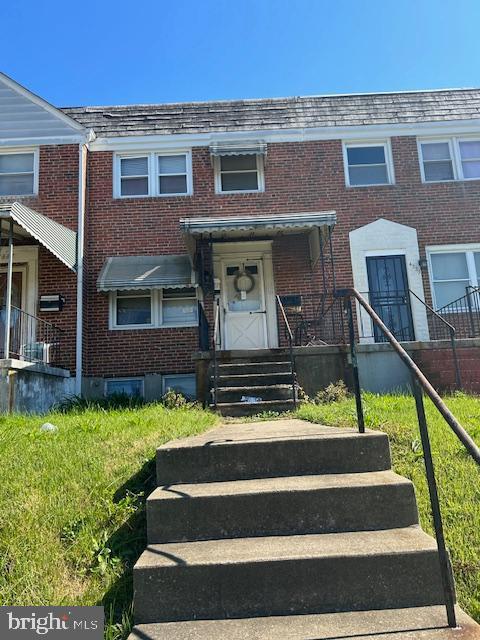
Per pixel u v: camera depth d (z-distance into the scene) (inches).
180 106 516.4
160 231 478.9
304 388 363.9
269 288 472.4
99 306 461.1
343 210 485.4
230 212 484.1
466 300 467.2
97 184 486.6
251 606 111.0
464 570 119.8
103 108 515.8
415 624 102.8
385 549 114.4
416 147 501.4
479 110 514.9
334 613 109.6
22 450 187.6
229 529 129.6
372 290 469.1
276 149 498.0
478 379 370.6
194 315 467.2
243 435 173.5
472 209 488.7
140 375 453.1
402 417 223.6
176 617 110.7
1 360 320.5
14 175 475.8
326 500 130.6
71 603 115.8
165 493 135.6
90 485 157.2
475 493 147.3
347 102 522.3
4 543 130.6
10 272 335.6
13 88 484.4
